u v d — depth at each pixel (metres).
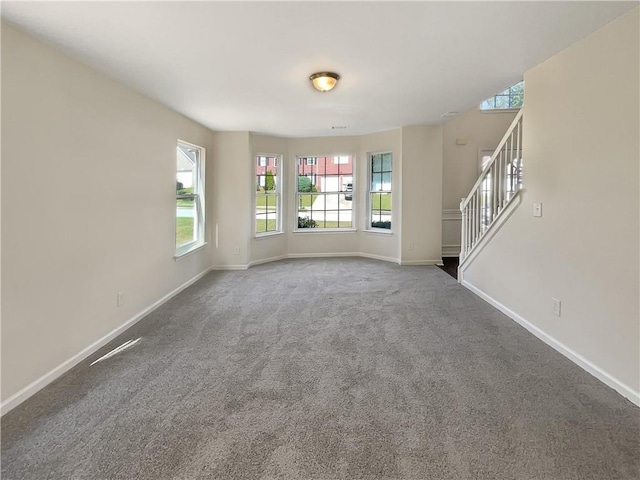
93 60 2.69
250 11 2.09
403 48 2.65
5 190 2.04
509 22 2.27
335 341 3.00
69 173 2.55
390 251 6.61
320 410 2.03
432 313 3.71
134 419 1.94
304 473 1.56
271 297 4.32
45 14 2.02
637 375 2.07
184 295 4.40
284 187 6.88
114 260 3.10
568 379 2.36
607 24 2.28
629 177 2.12
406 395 2.18
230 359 2.67
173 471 1.57
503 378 2.37
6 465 1.59
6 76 2.05
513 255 3.50
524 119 3.24
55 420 1.93
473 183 7.32
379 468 1.59
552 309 2.86
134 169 3.44
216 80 3.26
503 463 1.61
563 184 2.72
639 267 2.06
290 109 4.45
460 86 3.58
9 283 2.06
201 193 5.50
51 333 2.37
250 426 1.88
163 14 2.09
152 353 2.77
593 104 2.41
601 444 1.72
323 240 7.14
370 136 6.72
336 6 2.06
